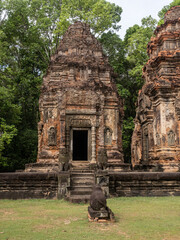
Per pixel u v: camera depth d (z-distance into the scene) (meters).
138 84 33.66
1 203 12.58
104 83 20.92
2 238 6.77
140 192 14.55
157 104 19.95
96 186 9.07
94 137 18.64
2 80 32.22
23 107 33.03
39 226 8.02
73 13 32.22
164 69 19.95
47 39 34.69
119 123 21.41
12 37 34.09
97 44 22.56
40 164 18.22
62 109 18.64
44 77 22.11
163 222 8.34
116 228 7.71
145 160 22.62
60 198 13.70
